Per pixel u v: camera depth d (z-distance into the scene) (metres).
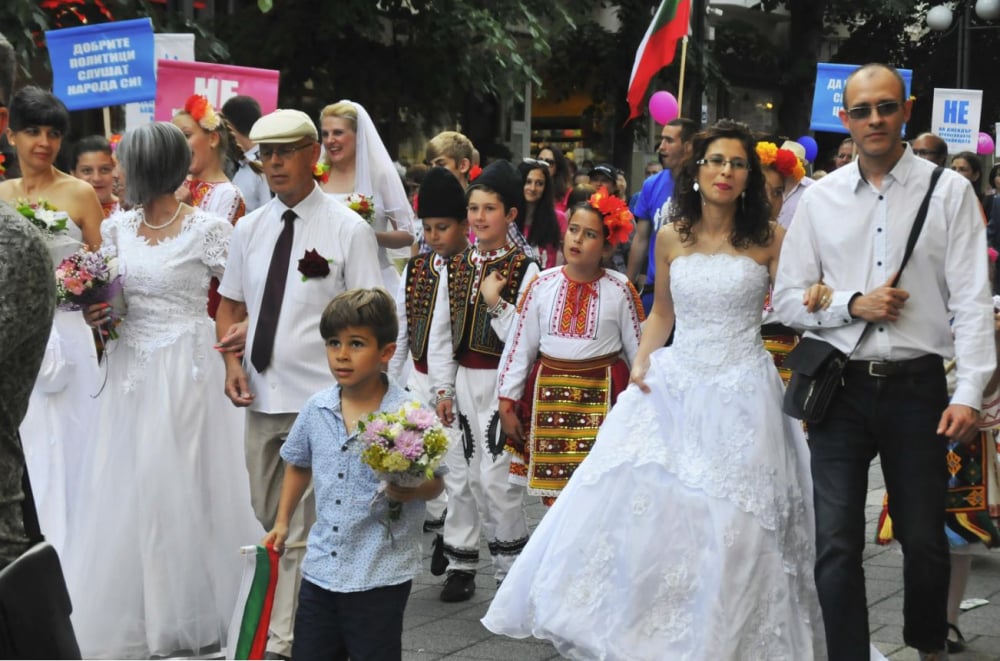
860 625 5.76
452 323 8.09
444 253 8.29
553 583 6.04
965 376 5.68
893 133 5.80
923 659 6.13
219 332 7.05
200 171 8.84
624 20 28.83
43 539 3.54
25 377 3.37
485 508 8.00
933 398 5.83
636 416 6.16
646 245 11.29
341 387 5.41
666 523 5.89
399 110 21.38
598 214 7.50
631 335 7.61
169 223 7.05
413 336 8.29
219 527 7.06
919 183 5.88
